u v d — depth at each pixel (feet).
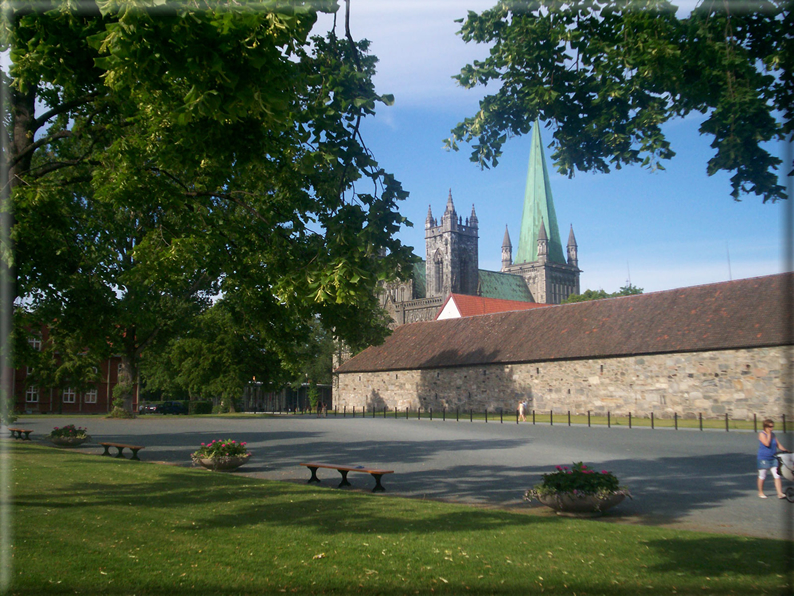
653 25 27.96
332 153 33.30
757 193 29.53
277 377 197.98
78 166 45.85
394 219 33.50
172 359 200.64
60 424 128.36
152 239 45.96
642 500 42.75
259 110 24.03
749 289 130.72
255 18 21.34
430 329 199.62
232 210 52.39
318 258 34.47
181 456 71.41
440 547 27.14
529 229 453.99
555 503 37.91
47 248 47.52
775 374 114.11
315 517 33.53
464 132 33.42
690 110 30.58
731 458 64.75
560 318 162.61
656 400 130.31
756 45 30.37
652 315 141.49
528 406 153.38
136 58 22.85
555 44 30.99
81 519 31.42
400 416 160.56
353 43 35.45
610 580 22.57
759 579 22.66
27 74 34.47
